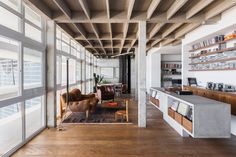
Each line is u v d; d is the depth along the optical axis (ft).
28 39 11.78
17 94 10.85
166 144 11.17
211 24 15.44
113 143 11.34
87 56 33.91
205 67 18.60
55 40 14.90
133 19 14.21
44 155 9.69
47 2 12.58
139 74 15.11
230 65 14.44
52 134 13.03
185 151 10.18
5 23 9.78
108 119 17.39
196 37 18.58
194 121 9.78
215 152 10.09
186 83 22.22
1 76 9.52
